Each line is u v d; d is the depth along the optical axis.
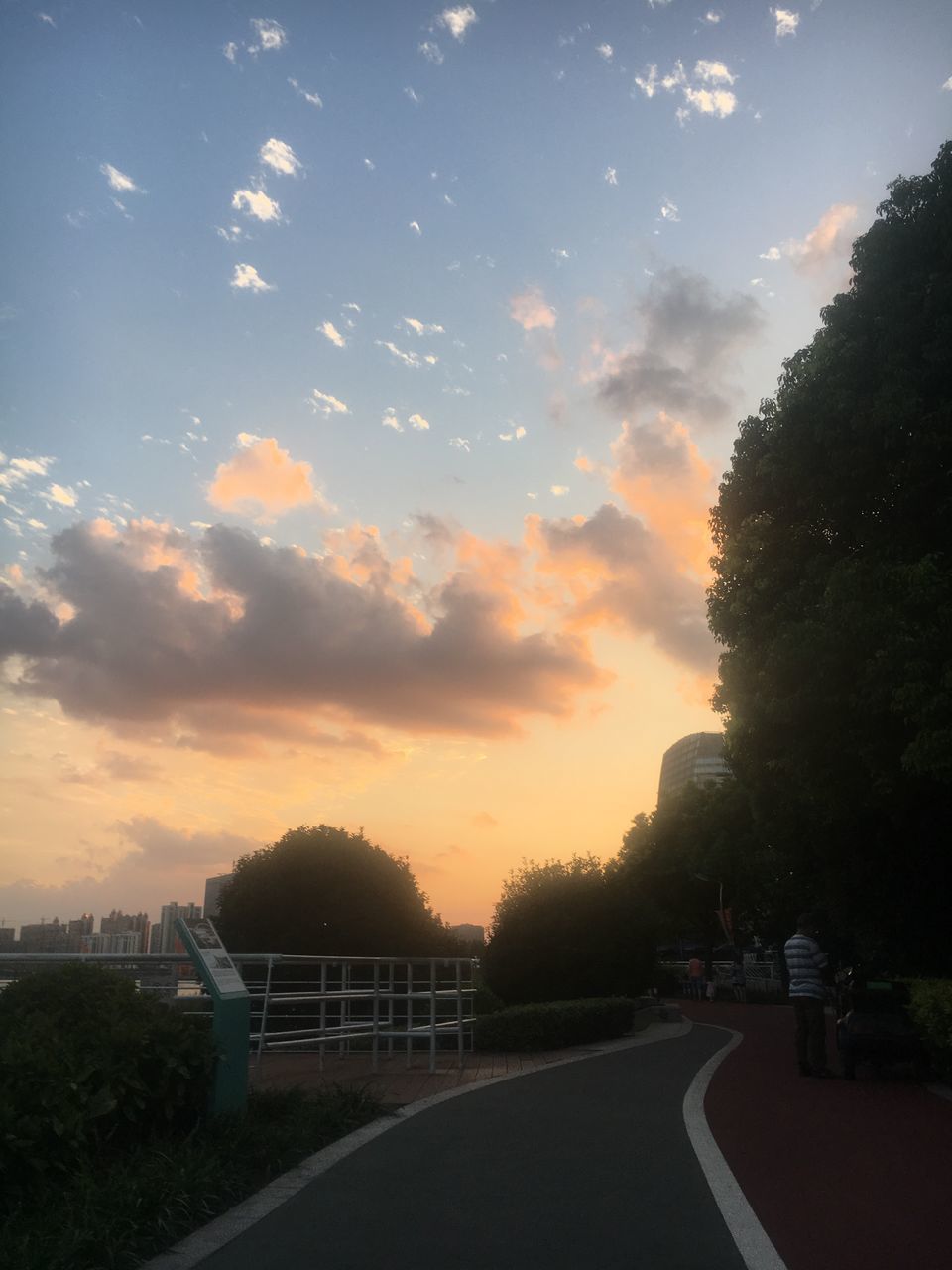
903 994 13.91
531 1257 5.71
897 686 13.98
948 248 15.47
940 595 14.29
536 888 24.25
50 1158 6.23
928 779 14.80
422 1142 8.70
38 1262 5.03
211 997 8.44
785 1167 8.03
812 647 15.07
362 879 21.58
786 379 18.11
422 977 20.62
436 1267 5.54
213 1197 6.58
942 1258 5.73
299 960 12.70
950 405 14.95
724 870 49.31
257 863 21.81
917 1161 8.28
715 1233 6.16
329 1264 5.58
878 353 16.11
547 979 23.55
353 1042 17.03
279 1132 8.30
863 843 17.81
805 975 14.33
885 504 16.14
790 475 16.95
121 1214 5.86
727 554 18.03
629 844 62.44
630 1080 13.02
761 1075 14.20
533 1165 7.89
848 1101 11.63
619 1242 5.98
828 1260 5.70
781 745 16.25
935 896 17.62
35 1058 6.58
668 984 55.97
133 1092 7.32
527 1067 14.55
